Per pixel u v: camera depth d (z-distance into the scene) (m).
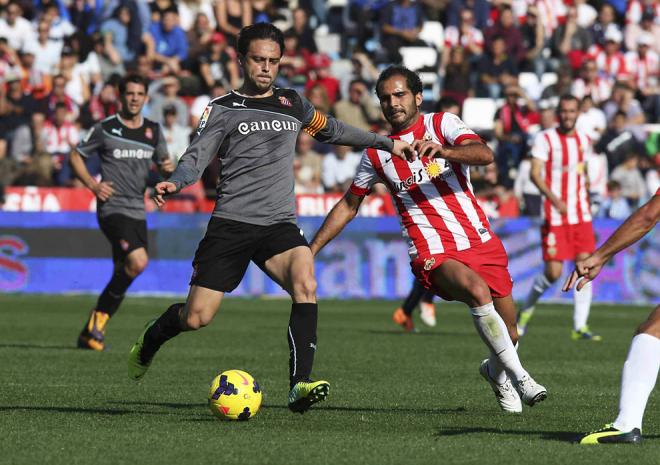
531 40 77.75
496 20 76.56
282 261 21.38
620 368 32.38
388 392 25.94
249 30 21.28
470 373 30.30
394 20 77.19
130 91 35.62
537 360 34.72
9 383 26.88
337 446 17.84
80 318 47.75
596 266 17.75
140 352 22.89
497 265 22.42
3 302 55.25
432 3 79.38
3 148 63.66
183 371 30.02
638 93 76.69
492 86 73.94
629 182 66.69
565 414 22.34
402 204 22.89
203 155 20.94
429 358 34.44
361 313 53.19
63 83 67.06
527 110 68.94
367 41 80.88
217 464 16.23
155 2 74.25
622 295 61.75
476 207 22.62
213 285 21.41
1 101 65.69
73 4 75.06
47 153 63.50
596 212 63.06
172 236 60.91
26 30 73.19
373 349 37.22
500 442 18.30
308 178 65.75
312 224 60.81
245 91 21.58
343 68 78.75
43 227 60.16
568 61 78.12
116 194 35.75
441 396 25.27
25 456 16.83
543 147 41.78
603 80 75.50
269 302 59.12
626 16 82.69
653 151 68.00
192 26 77.44
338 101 72.31
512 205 63.66
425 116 22.80
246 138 21.22
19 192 61.41
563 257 41.75
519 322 42.88
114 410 22.30
